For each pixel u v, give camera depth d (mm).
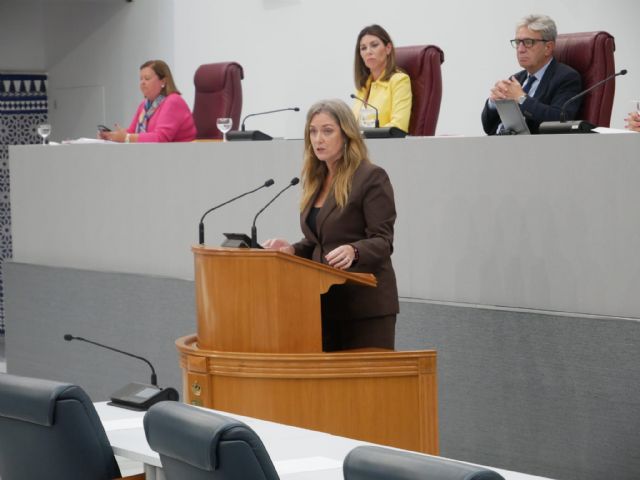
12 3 12430
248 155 6523
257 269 3992
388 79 6828
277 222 6398
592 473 4969
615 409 4883
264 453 2611
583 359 4984
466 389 5418
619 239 4945
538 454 5160
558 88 6082
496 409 5305
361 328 4367
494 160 5367
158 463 3219
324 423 3932
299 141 6266
